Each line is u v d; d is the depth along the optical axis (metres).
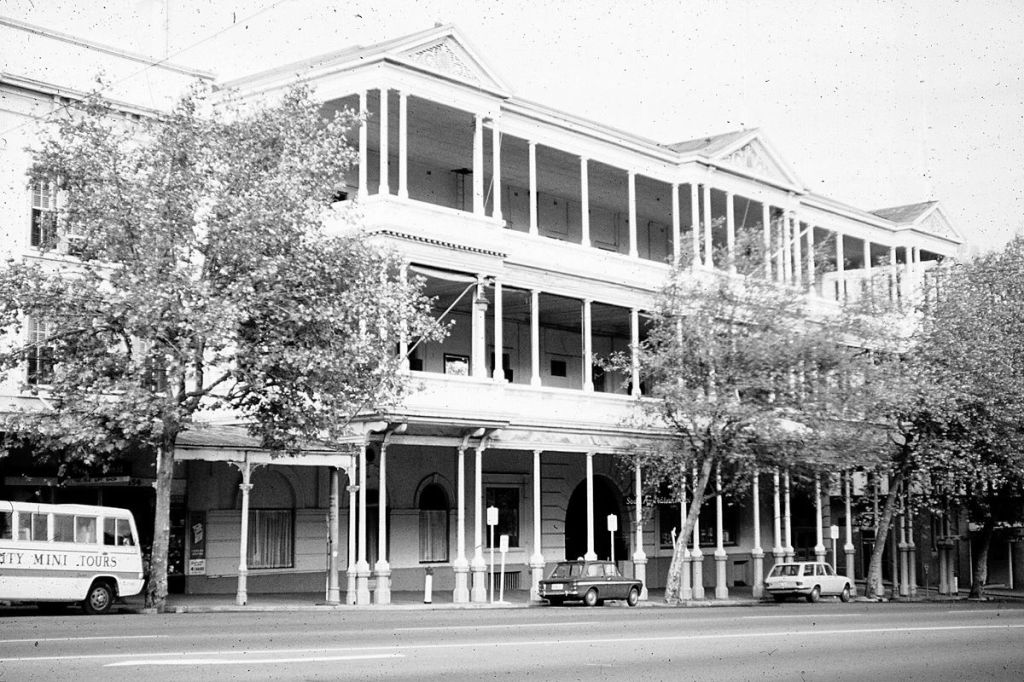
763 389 38.81
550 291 41.09
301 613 28.61
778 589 44.41
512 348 46.00
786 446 39.56
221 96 38.03
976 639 21.00
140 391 27.34
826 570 45.28
